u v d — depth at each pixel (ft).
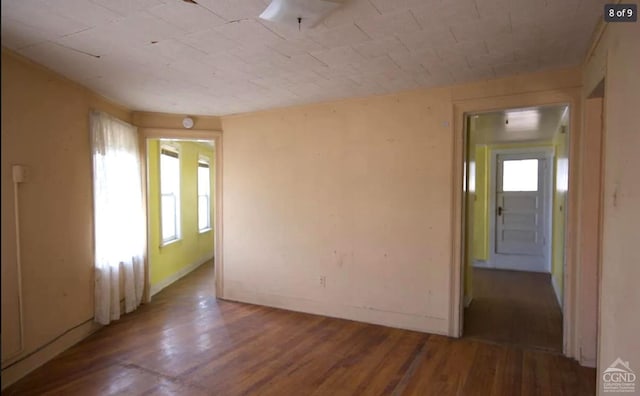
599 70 7.43
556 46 8.22
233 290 14.94
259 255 14.35
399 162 11.85
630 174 5.45
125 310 13.19
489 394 8.13
